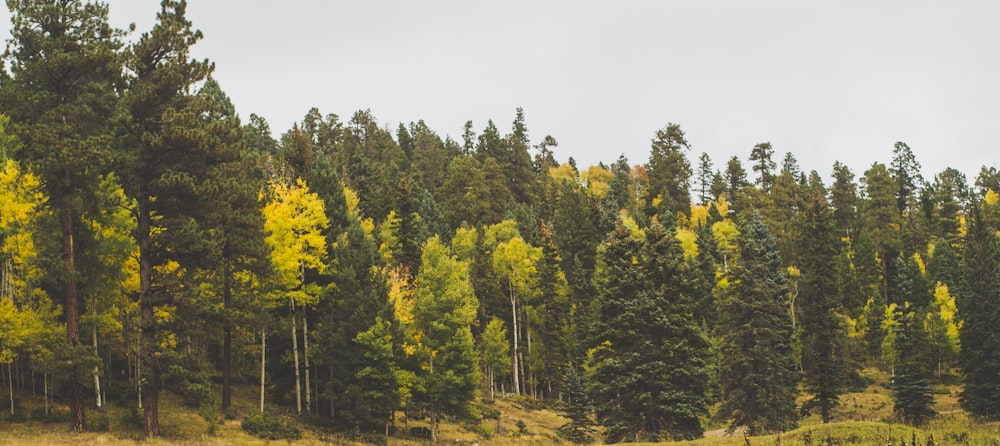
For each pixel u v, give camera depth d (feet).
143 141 86.74
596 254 235.61
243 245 95.55
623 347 118.32
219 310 91.30
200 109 91.71
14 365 112.27
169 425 97.71
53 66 82.69
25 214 91.15
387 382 122.83
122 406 107.14
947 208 354.54
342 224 150.00
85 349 83.10
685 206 429.38
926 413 140.15
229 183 90.43
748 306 126.72
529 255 238.68
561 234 266.16
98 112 91.61
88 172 82.02
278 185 122.31
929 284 279.69
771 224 328.08
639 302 115.03
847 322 219.00
